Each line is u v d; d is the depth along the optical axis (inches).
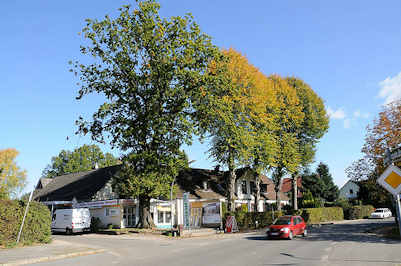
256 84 1374.3
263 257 538.3
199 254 607.2
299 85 1813.5
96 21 1082.1
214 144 1425.9
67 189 1788.9
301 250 613.6
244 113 1352.1
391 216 2105.1
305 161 1802.4
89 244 857.5
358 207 2028.8
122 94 1131.9
